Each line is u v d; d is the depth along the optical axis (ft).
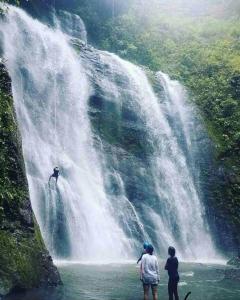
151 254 41.81
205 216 106.32
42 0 136.36
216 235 104.47
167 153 114.62
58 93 105.70
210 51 152.56
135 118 113.91
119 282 53.06
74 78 110.01
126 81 117.80
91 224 87.97
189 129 120.47
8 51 99.91
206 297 47.06
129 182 102.78
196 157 115.14
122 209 96.58
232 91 132.26
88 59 115.14
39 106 100.27
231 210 106.22
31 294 42.22
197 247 101.86
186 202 107.96
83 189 93.09
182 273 65.36
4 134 54.70
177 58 149.48
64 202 85.10
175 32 164.35
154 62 144.97
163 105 121.39
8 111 57.26
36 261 47.80
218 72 139.95
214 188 109.19
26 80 100.73
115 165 103.91
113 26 153.07
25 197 53.47
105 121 109.70
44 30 112.68
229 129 121.60
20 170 54.65
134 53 145.59
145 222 98.32
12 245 46.75
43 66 105.91
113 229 91.56
